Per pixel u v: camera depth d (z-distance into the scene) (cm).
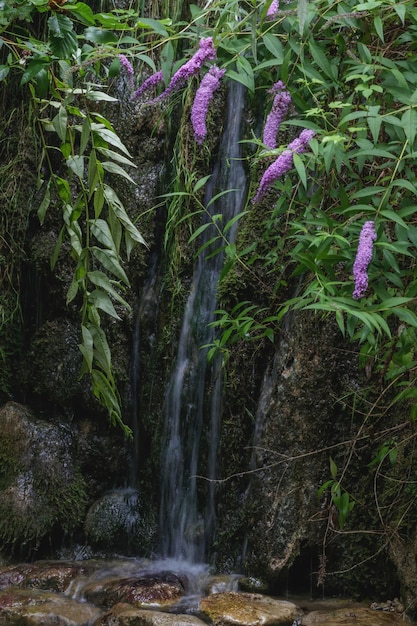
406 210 242
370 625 343
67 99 281
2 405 491
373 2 239
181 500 450
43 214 301
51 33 249
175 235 459
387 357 275
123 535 460
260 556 399
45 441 471
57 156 494
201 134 250
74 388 482
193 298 455
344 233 254
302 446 398
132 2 473
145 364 475
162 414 464
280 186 295
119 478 484
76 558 459
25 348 497
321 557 337
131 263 479
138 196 480
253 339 395
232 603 365
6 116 499
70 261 486
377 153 239
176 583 397
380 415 327
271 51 257
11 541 448
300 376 399
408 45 271
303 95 276
